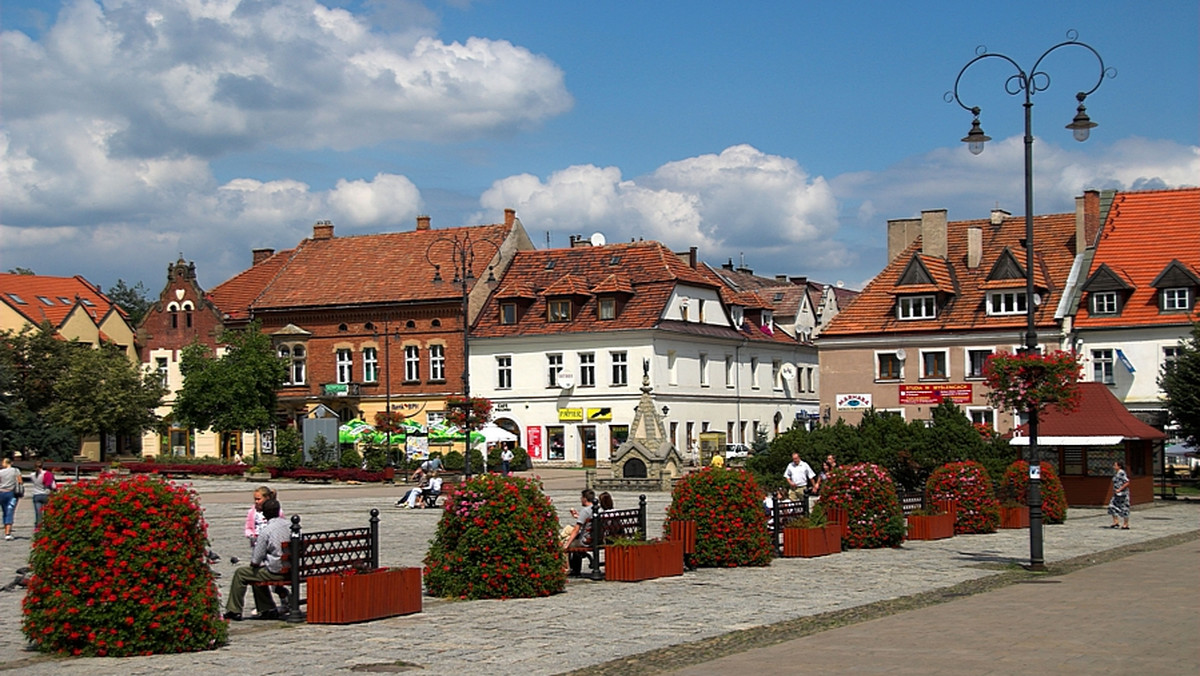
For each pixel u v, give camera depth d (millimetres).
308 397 80250
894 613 18172
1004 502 35531
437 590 20203
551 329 75750
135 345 85750
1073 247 65000
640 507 24625
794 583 22016
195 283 83875
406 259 81750
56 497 14977
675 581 22359
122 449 84188
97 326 83125
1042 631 16141
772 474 42656
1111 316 59531
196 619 15008
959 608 18578
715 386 80875
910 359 64625
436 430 64188
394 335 79062
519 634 16344
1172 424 51750
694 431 77875
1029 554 27188
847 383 65875
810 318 97688
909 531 31203
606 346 74500
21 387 73875
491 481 20312
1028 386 24562
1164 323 57969
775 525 26688
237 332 74875
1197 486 57406
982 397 62625
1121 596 19828
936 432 41781
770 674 13375
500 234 81500
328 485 59344
